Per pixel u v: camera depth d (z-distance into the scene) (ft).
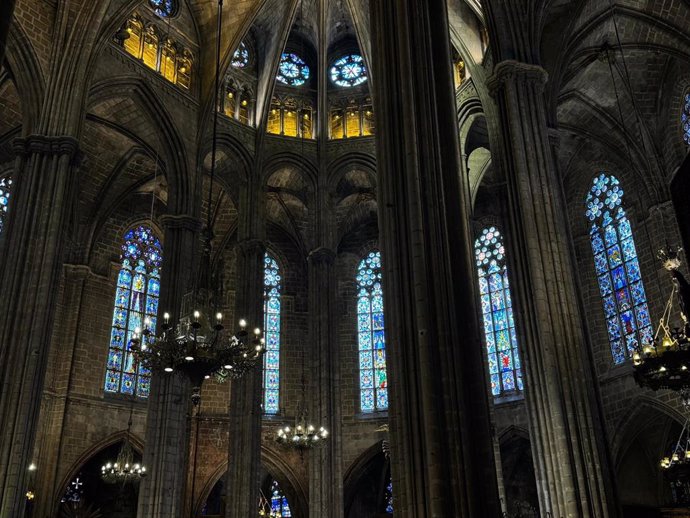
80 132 81.87
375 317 128.88
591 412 62.69
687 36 88.17
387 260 49.21
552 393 63.21
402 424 44.14
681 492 99.91
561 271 68.44
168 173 98.17
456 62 105.40
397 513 42.91
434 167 50.90
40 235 74.69
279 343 126.21
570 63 91.71
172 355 64.03
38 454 99.71
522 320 69.15
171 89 100.01
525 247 70.28
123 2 88.94
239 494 88.48
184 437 86.22
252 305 99.19
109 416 107.96
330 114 118.01
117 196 117.80
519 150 73.26
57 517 100.01
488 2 79.97
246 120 110.73
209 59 105.50
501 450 113.91
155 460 82.33
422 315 45.83
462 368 45.27
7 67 81.82
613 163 110.83
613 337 106.11
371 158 112.06
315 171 111.34
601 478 59.88
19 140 78.89
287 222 132.16
